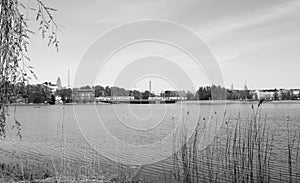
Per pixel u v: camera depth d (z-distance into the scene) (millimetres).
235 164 5660
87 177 6031
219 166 5789
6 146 9156
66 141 9680
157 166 6543
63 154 7617
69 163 6930
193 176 5633
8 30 3309
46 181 5750
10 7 3305
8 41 3307
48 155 7984
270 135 7402
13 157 7945
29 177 6008
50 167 6797
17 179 5945
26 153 8320
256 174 5387
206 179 5496
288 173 5504
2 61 3316
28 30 3424
